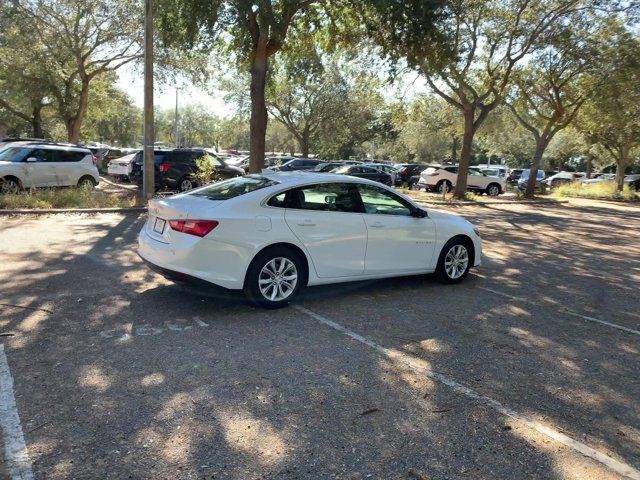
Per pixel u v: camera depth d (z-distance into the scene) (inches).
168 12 589.3
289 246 223.1
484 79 969.5
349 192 244.2
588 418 144.6
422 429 133.8
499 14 882.1
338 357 176.7
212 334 192.1
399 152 2935.5
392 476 113.9
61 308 213.2
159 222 222.7
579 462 122.9
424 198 965.8
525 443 129.8
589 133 1374.3
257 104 618.8
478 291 277.1
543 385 164.1
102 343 179.0
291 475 112.3
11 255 303.0
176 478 109.3
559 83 1166.3
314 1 602.9
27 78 1117.1
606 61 984.3
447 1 609.6
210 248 204.2
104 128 2760.8
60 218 452.8
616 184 1455.5
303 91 1638.8
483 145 3058.6
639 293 296.5
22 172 599.8
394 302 246.2
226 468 113.3
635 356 193.6
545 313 243.0
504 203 1008.9
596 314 247.3
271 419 134.7
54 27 1004.6
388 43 645.9
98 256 311.0
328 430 131.0
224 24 584.4
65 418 130.3
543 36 917.8
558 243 490.3
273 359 172.2
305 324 208.2
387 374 165.2
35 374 153.3
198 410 137.3
